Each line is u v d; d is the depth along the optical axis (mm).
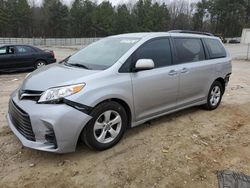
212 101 6117
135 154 4043
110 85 3965
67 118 3549
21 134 3840
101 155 3984
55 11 79250
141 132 4785
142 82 4367
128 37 4875
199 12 93750
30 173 3555
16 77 10859
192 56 5453
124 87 4125
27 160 3834
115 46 4688
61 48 42031
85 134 3820
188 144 4426
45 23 79500
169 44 5012
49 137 3594
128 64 4270
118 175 3547
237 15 89625
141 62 4203
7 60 11703
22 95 3854
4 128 4836
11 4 73188
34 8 83875
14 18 73312
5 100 6840
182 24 93000
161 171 3656
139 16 83062
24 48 12344
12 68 11930
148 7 83688
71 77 3873
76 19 80750
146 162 3850
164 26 86688
